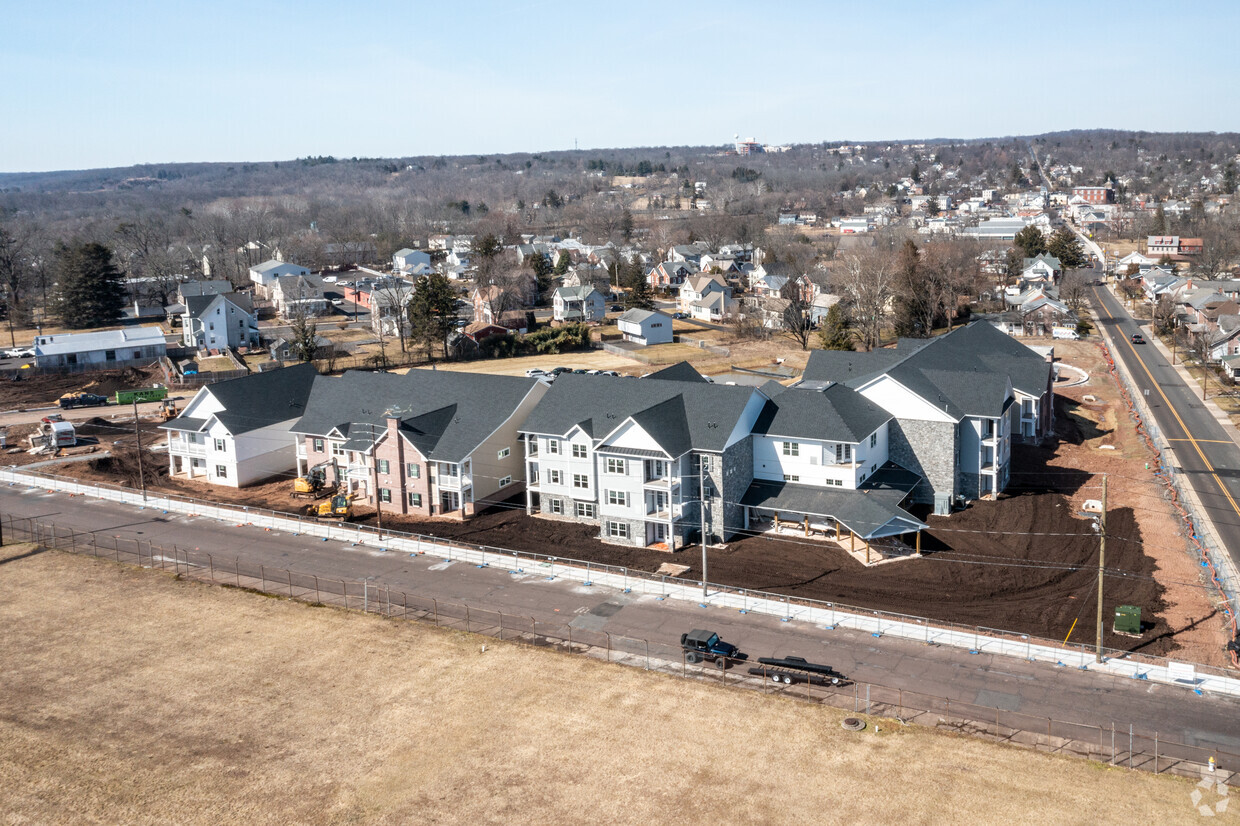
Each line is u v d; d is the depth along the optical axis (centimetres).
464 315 17850
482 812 3697
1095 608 5394
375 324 16325
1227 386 11675
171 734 4347
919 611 5406
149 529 7281
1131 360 13500
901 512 6356
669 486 6425
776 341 15212
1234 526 6775
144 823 3700
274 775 3991
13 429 10488
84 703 4653
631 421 6556
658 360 13988
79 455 9475
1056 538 6519
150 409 11531
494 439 7594
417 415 7738
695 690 4584
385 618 5531
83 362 13762
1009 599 5559
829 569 6097
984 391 7469
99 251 17438
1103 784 3738
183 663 5047
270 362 13600
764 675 4675
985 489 7550
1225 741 4022
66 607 5841
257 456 8612
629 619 5422
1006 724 4203
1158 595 5534
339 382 8575
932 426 7238
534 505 7606
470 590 5922
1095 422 9919
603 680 4706
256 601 5844
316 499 7931
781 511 6725
